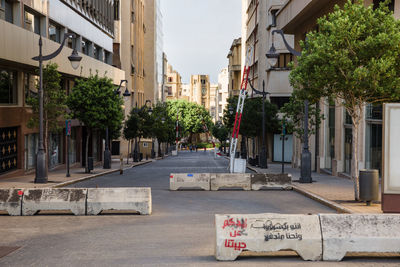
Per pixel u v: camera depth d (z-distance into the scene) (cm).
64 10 3619
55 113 2603
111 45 5419
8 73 2764
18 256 907
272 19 5025
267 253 942
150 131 6125
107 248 970
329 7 2812
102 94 3050
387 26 1463
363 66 1505
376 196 1495
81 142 4325
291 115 3100
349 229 902
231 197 1892
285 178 2188
